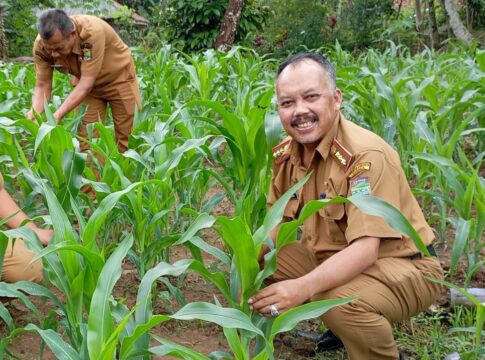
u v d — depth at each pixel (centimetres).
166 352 170
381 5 1648
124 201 278
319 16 1642
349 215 208
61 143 285
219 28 1230
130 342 159
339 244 226
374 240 204
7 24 1366
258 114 280
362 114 490
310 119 213
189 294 310
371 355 218
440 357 249
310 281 198
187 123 347
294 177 237
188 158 328
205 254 357
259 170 273
